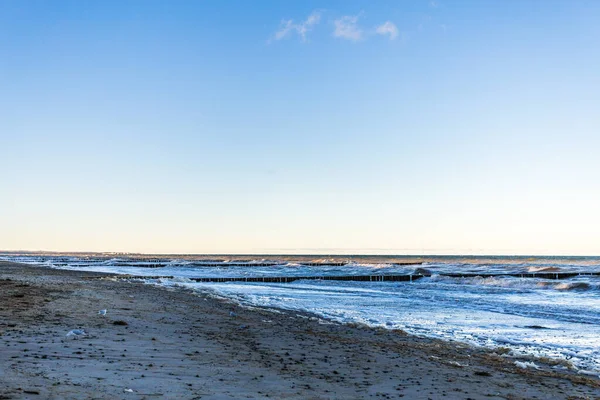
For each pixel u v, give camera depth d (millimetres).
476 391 8711
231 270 88375
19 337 10711
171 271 80688
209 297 28453
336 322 19172
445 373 10266
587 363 12375
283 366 9883
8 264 82000
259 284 49219
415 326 18781
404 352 12828
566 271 75188
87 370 8008
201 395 7000
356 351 12500
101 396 6398
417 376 9758
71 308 17328
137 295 26375
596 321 20391
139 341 11648
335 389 8094
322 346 13023
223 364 9617
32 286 27125
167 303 22781
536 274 66375
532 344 15062
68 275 50375
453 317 21703
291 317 20234
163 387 7273
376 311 23828
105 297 23281
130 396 6562
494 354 13234
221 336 13727
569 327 18672
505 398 8352
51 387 6590
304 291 38188
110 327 13562
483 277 56188
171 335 13109
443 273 70375
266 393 7441
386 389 8391
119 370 8242
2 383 6555
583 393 9180
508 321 20406
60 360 8633
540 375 10766
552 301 29844
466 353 13258
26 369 7625
